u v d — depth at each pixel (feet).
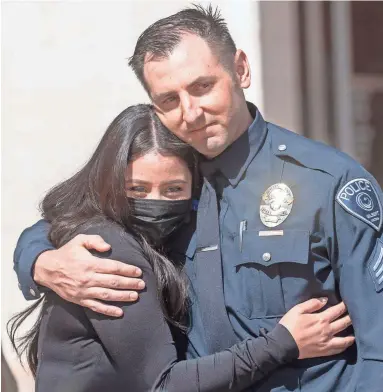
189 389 9.29
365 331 9.20
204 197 10.05
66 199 10.52
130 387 9.56
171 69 9.53
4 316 17.22
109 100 17.52
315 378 9.48
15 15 17.46
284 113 17.94
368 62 19.76
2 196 17.48
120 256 9.64
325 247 9.37
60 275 9.67
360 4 19.61
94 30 17.48
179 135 9.75
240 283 9.63
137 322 9.47
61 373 9.80
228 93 9.63
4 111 17.49
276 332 9.27
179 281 9.86
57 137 17.53
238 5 17.19
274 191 9.63
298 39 18.57
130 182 9.78
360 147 19.94
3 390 15.76
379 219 9.38
